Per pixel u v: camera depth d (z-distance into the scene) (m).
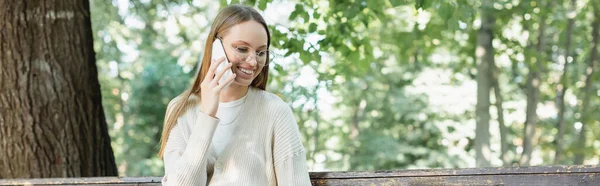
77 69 4.62
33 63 4.51
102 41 15.73
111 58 16.22
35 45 4.52
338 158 16.62
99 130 4.71
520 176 2.76
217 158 2.62
